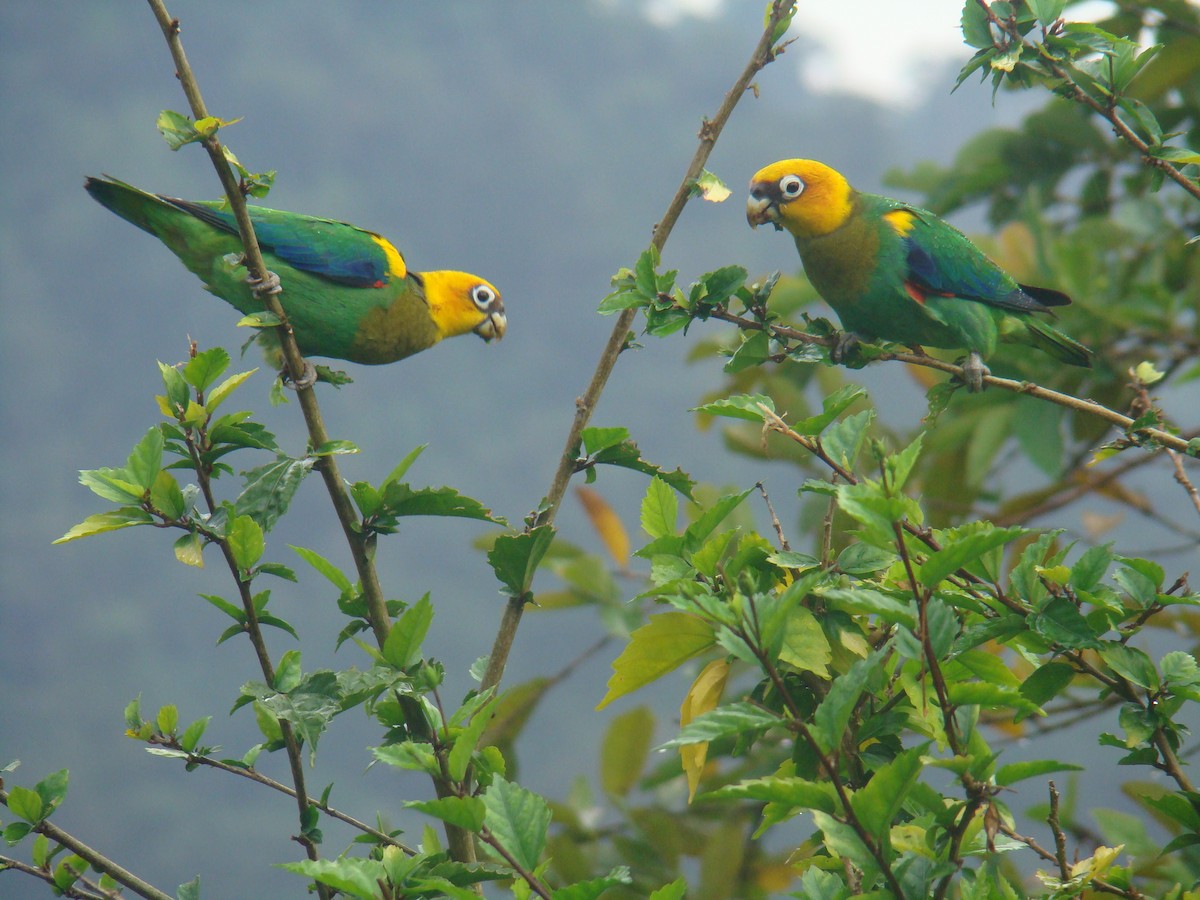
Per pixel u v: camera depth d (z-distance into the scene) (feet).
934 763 10.93
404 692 14.60
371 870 11.84
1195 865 19.52
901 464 11.60
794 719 11.03
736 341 35.99
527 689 30.40
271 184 17.28
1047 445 34.91
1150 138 19.61
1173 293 39.70
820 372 36.86
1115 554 14.70
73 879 17.01
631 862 29.19
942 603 12.19
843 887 12.82
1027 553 14.46
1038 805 20.72
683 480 18.02
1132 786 20.56
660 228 19.27
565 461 18.03
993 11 19.62
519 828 12.02
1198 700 13.89
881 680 13.41
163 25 16.58
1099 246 39.68
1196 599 14.16
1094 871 12.97
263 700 15.05
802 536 35.01
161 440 15.76
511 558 16.76
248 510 15.97
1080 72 19.75
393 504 16.19
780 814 12.68
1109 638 14.62
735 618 11.29
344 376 17.71
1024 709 12.09
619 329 19.15
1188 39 36.88
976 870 12.38
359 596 16.21
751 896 28.60
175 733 17.11
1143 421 18.38
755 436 35.88
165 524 15.72
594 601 30.58
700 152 19.24
